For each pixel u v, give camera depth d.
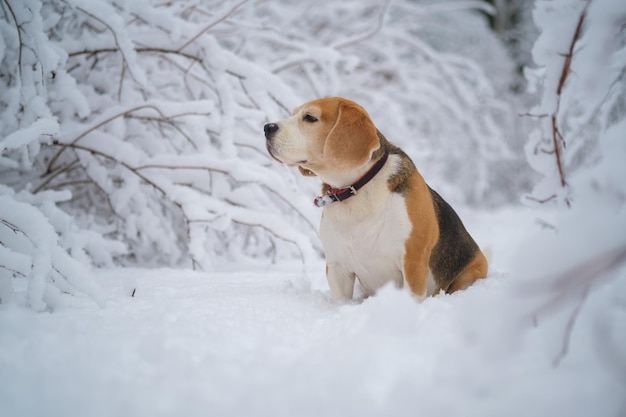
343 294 3.00
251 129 6.02
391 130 8.43
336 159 2.77
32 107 3.32
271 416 1.21
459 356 1.23
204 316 2.14
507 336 1.02
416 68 9.23
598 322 1.19
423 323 1.74
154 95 5.64
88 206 5.64
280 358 1.59
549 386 1.20
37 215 2.38
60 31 5.02
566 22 1.60
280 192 4.85
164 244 5.04
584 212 1.07
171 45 4.89
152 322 2.00
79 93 3.97
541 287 1.00
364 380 1.33
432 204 2.98
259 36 6.29
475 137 9.70
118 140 4.61
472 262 3.32
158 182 4.64
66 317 2.09
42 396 1.31
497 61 11.88
